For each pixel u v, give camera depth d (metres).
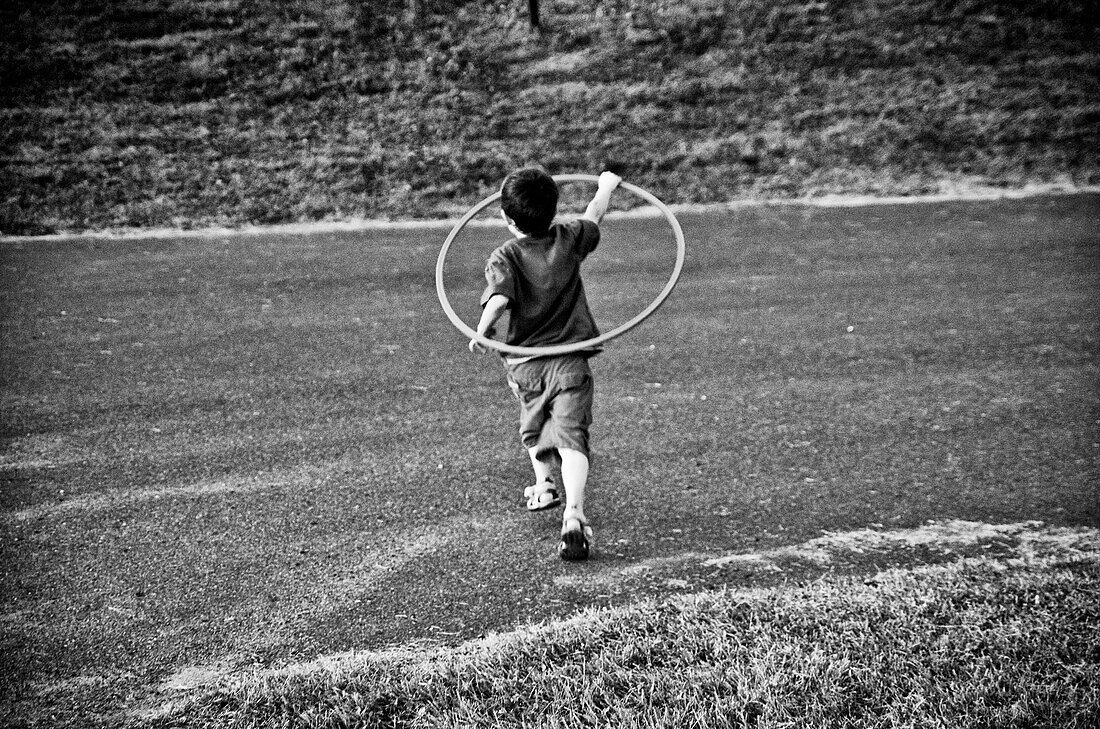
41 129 12.41
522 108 13.62
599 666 3.34
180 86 13.43
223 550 4.36
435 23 14.95
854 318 8.08
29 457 5.37
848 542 4.44
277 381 6.59
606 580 4.09
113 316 8.01
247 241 10.52
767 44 15.21
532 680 3.29
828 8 16.00
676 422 5.91
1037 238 10.69
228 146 12.51
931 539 4.47
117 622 3.81
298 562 4.26
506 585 4.06
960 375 6.74
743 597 3.83
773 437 5.68
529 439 4.32
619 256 10.12
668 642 3.48
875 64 15.02
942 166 13.30
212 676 3.46
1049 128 14.03
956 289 8.90
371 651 3.59
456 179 12.26
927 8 16.14
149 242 10.40
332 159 12.41
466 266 9.66
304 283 9.05
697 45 15.08
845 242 10.62
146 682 3.44
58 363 6.90
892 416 6.00
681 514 4.72
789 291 8.88
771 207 12.10
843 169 13.11
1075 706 3.11
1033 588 3.85
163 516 4.69
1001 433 5.73
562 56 14.66
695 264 9.81
